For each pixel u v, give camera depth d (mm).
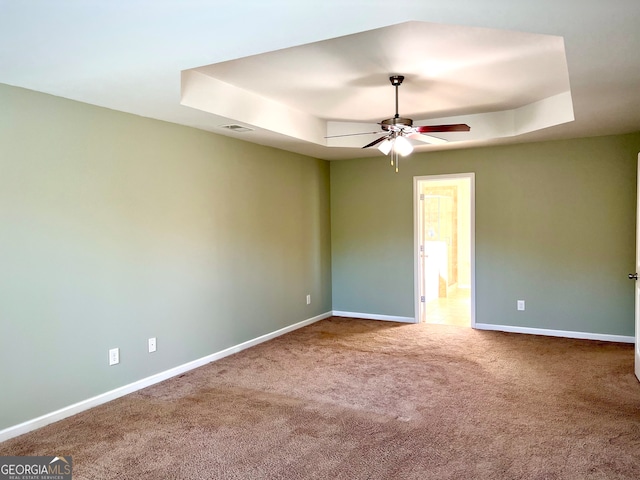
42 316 3041
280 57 3080
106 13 1908
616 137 4918
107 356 3473
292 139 4777
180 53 2375
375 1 1810
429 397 3506
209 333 4438
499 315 5598
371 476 2420
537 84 3816
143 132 3730
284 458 2613
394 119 3676
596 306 5094
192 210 4215
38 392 3025
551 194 5242
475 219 5648
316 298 6254
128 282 3627
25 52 2344
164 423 3084
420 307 6105
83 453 2686
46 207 3057
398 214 6133
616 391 3570
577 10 1914
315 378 3965
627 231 4914
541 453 2641
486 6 1863
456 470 2471
